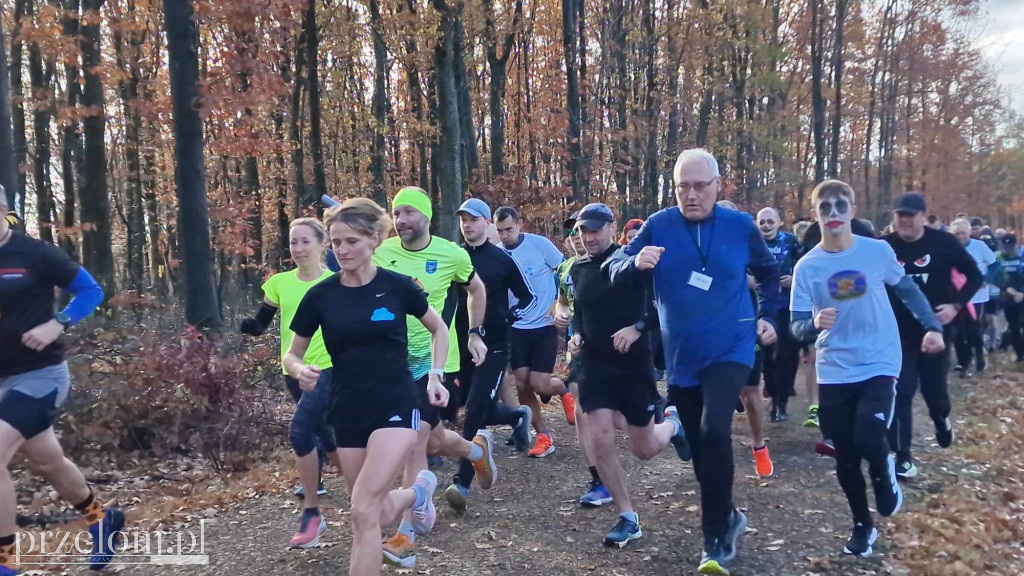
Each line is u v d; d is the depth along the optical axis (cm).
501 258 571
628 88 2048
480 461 511
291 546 457
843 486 438
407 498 386
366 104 2153
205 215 880
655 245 414
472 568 421
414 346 480
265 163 1866
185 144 870
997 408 880
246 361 812
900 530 475
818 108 2356
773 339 405
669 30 2156
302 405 464
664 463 653
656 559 432
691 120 2480
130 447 683
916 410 877
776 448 701
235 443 688
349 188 2278
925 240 578
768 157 2594
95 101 1355
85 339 742
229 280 1969
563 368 1080
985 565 418
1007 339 1336
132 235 1964
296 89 1683
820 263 447
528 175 2003
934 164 3772
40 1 1371
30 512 532
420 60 1609
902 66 3153
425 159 2075
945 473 607
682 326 406
